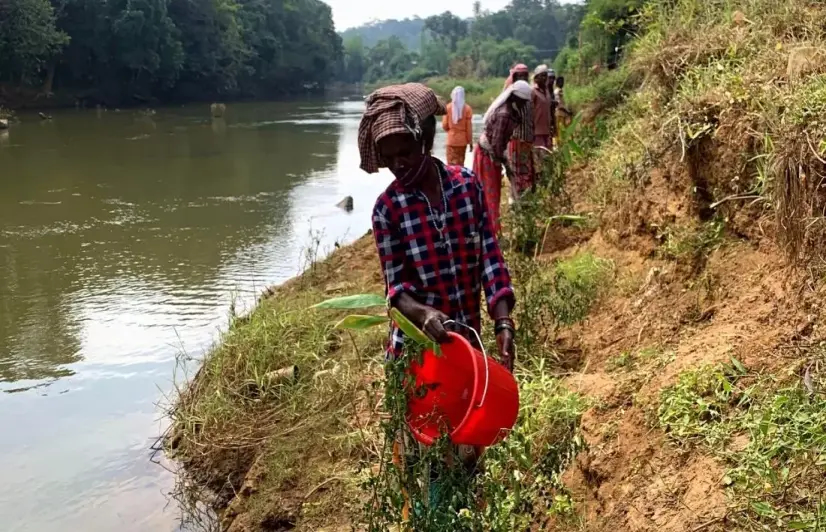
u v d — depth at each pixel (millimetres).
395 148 2570
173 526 4195
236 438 4801
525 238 5887
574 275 5039
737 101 4176
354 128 29891
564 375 4133
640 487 2928
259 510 4016
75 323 7168
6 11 38688
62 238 10461
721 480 2676
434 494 2629
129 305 7660
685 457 2900
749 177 3990
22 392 5789
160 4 47469
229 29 57750
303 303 6379
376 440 4152
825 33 4680
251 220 11609
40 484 4605
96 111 40875
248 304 7523
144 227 11141
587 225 6168
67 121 32781
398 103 2566
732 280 3891
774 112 3768
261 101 59031
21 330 7000
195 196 13781
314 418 4695
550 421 3473
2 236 10594
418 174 2625
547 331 4559
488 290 2779
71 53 45406
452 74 82500
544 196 6531
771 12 5141
